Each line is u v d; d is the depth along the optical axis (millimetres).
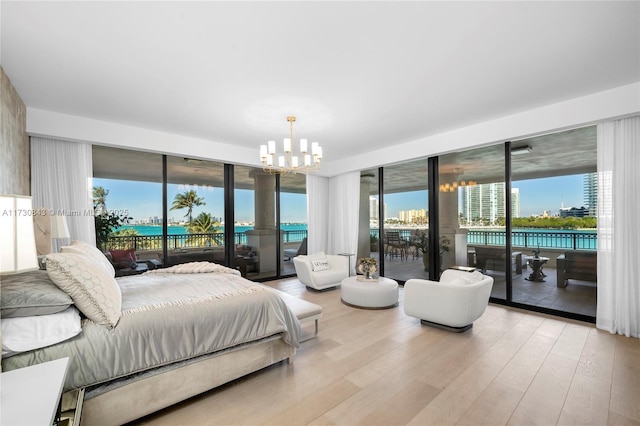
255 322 2207
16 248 1229
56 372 1222
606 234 3158
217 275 3068
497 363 2434
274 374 2289
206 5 1799
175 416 1810
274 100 3256
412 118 3869
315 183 6730
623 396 1966
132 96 3125
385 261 5973
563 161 3668
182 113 3623
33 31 2027
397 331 3160
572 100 3271
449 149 4445
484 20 1965
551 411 1821
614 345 2771
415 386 2109
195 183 5039
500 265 4234
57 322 1548
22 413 940
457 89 3018
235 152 5223
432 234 5008
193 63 2486
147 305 1943
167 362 1787
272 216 6113
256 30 2057
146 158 4504
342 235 6574
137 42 2180
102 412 1604
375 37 2150
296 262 5230
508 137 3797
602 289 3180
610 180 3139
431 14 1901
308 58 2424
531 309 3844
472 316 3023
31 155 3488
